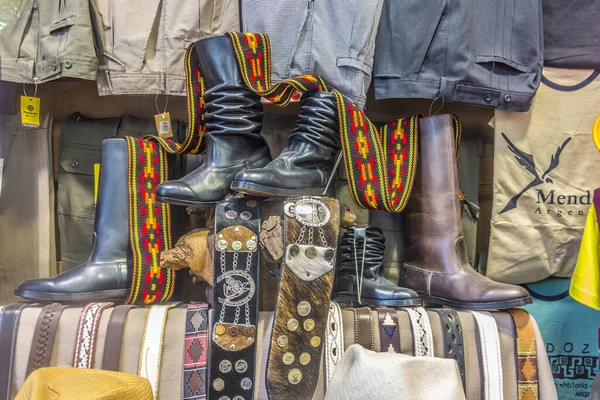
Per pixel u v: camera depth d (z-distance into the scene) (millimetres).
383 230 1355
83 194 1302
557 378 1390
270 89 1029
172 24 1193
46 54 1147
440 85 1234
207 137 1062
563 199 1342
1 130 1301
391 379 810
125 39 1179
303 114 1091
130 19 1185
